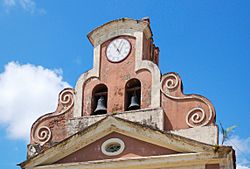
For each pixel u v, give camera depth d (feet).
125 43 88.43
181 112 81.51
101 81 87.40
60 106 87.40
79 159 80.94
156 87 83.92
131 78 85.97
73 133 84.99
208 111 80.33
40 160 81.56
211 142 78.38
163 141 78.13
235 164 79.15
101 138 81.41
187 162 76.38
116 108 84.84
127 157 78.95
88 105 86.43
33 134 86.63
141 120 82.17
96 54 89.25
